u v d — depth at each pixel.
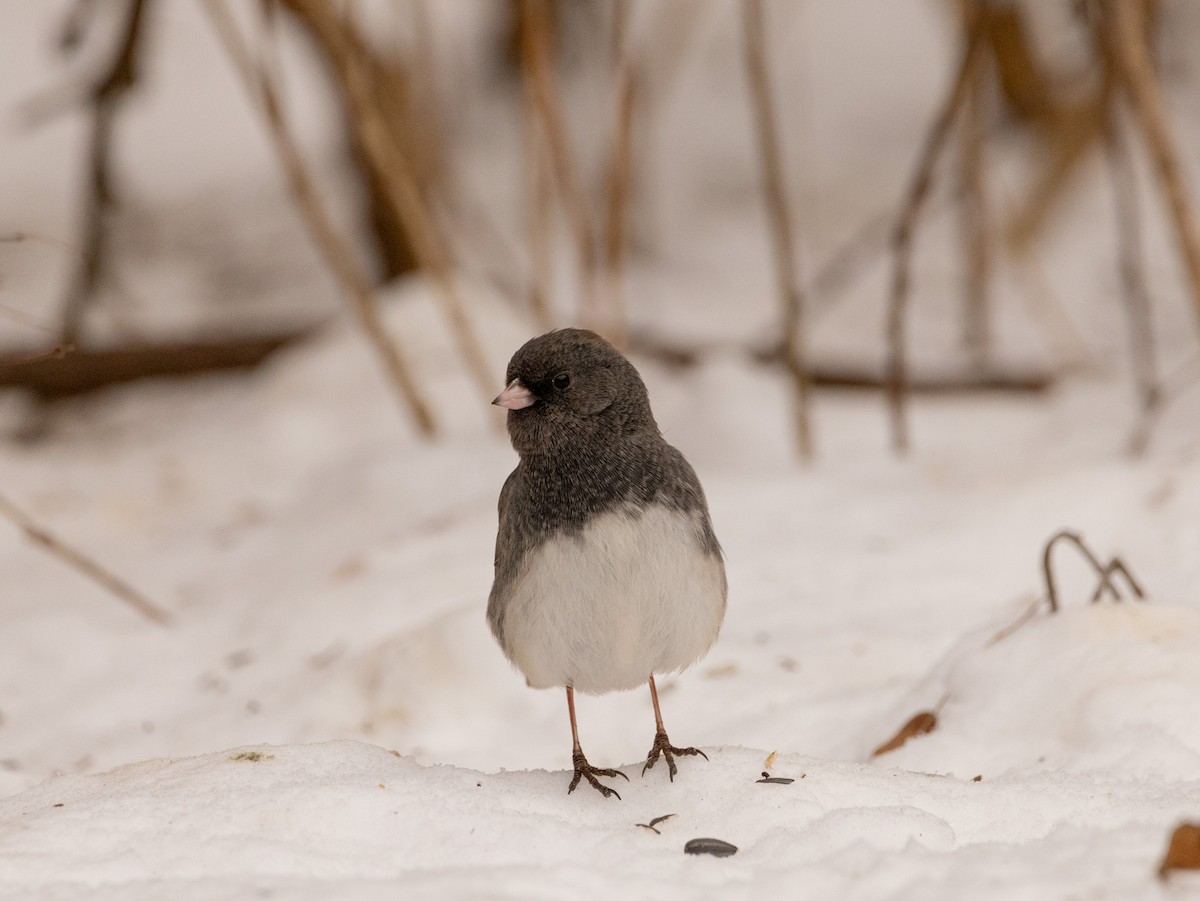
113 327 17.14
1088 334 16.31
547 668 5.82
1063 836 5.12
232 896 4.60
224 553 11.78
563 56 19.77
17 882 4.80
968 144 16.05
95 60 17.38
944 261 18.84
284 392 15.29
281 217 20.88
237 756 5.92
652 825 5.48
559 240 19.44
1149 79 10.80
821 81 24.12
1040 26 18.23
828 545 10.20
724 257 19.73
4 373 15.47
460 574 9.86
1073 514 9.91
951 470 11.98
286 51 22.72
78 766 7.98
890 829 5.19
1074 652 6.74
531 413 5.79
